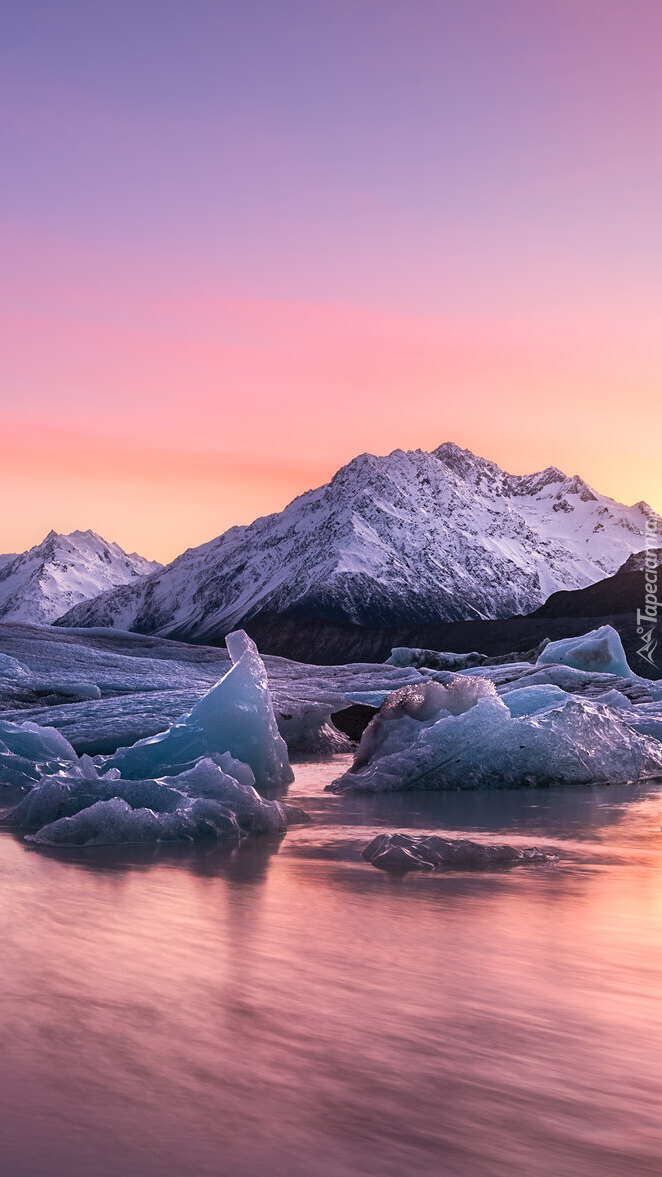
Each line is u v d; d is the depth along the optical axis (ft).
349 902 24.99
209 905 24.36
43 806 40.63
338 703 93.66
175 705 88.12
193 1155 9.99
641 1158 10.12
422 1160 10.00
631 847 35.88
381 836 32.94
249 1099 11.49
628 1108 11.40
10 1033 13.78
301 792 55.77
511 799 51.80
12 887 26.86
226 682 59.82
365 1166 9.84
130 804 39.86
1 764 56.59
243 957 18.70
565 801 50.88
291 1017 14.74
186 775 41.81
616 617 400.26
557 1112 11.27
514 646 445.37
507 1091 11.86
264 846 35.76
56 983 16.55
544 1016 14.96
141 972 17.39
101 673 135.44
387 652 620.08
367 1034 13.97
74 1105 11.23
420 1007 15.37
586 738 59.82
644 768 60.95
